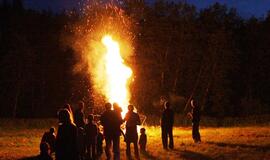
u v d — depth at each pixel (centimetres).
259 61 6294
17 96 5419
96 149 1830
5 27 6069
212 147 2047
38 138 2891
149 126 3828
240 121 4512
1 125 3981
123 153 1973
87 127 1714
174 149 2044
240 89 6288
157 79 5525
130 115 1770
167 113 2058
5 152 2123
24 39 5447
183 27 5606
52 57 5706
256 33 6359
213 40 5631
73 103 5400
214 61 5659
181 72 5753
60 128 1053
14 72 5391
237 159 1723
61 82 5684
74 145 1050
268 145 2042
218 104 5678
